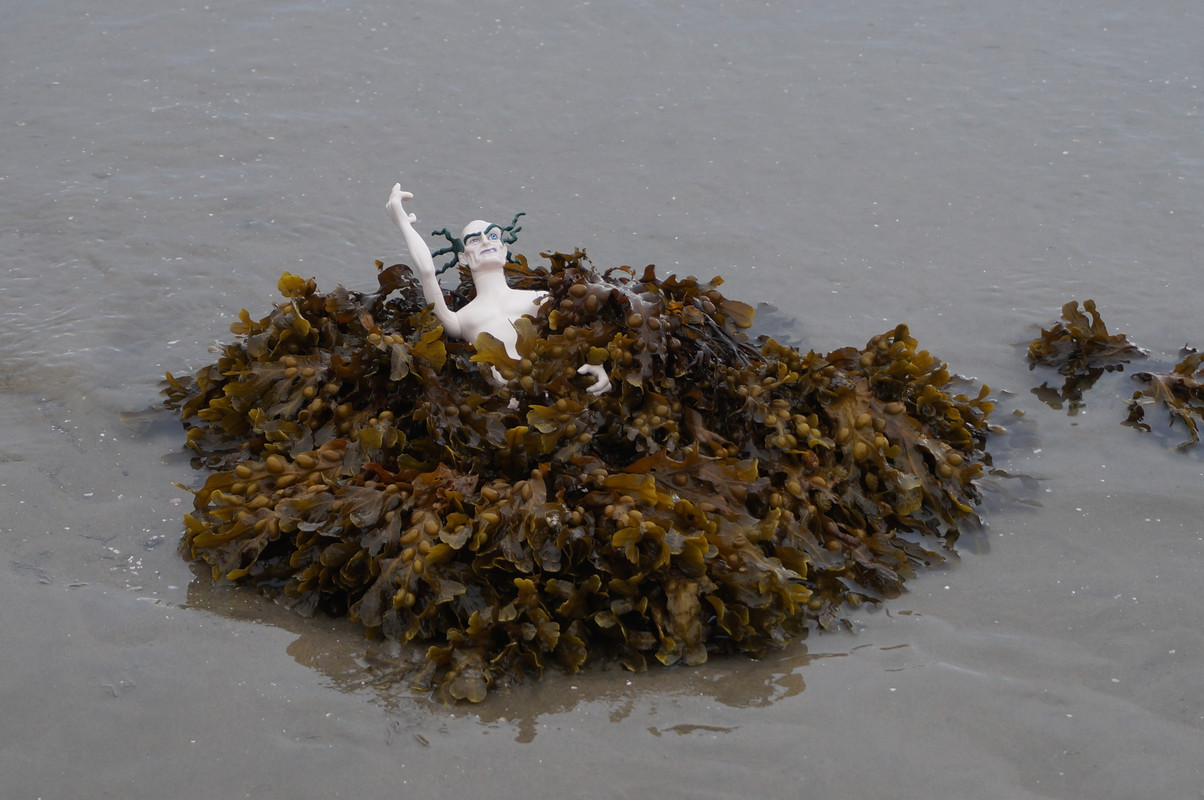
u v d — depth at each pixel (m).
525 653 3.70
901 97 8.38
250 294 6.12
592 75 8.65
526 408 4.33
